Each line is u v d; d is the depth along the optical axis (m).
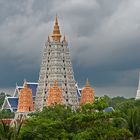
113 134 109.81
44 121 119.94
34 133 112.75
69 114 132.75
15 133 106.06
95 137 110.31
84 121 116.50
